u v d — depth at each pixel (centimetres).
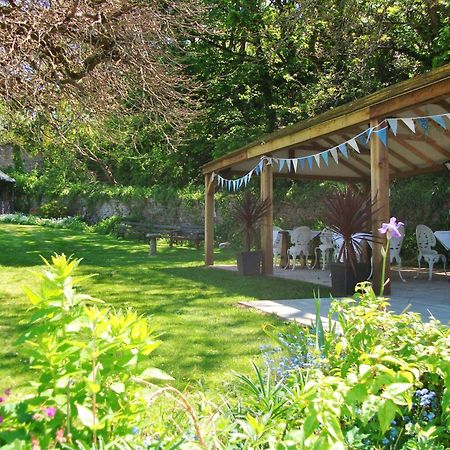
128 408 170
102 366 161
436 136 852
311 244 1273
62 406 158
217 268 1078
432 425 192
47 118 880
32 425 153
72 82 881
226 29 1595
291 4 1424
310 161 767
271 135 855
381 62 1420
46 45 816
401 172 1092
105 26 884
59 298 165
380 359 171
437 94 535
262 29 1591
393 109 597
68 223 2286
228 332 490
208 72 1736
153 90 981
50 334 162
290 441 143
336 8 1205
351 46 1319
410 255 1235
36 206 2728
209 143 1911
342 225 680
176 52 1312
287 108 1673
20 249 1438
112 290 775
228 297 704
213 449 159
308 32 1427
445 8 1188
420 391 203
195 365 386
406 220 1248
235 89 1839
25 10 798
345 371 204
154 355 414
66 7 816
